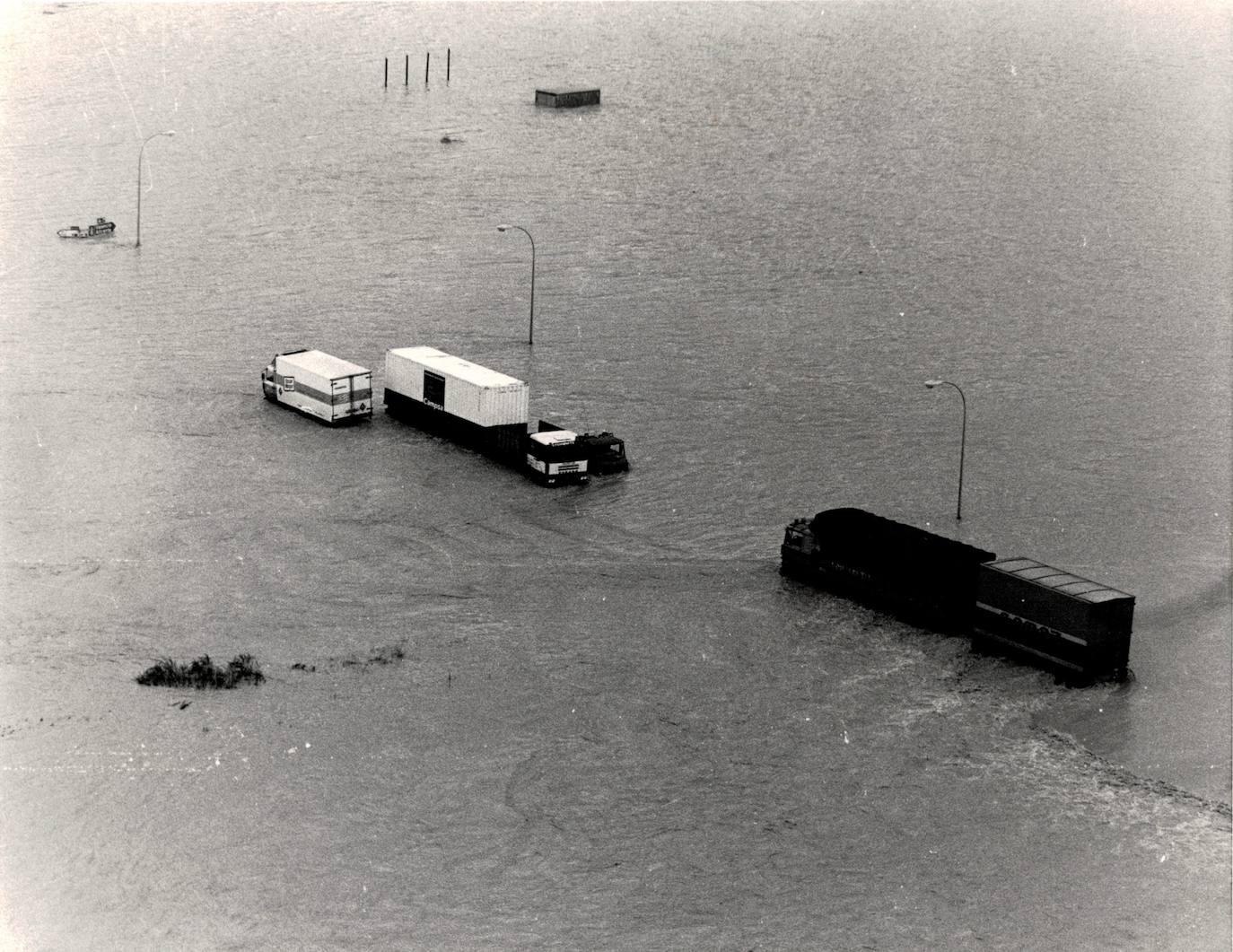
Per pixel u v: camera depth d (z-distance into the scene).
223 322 123.31
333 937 49.72
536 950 49.38
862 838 55.94
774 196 180.50
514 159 196.25
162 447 95.19
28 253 143.25
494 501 88.19
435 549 81.19
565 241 155.62
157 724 62.25
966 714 64.69
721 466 95.12
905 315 132.88
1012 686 67.12
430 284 137.62
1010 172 196.25
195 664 66.62
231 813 56.38
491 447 94.75
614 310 131.50
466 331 123.25
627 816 57.22
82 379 108.00
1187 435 103.44
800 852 55.09
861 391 111.25
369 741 61.69
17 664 67.00
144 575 76.75
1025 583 68.25
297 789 58.12
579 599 75.56
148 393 105.44
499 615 73.62
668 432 100.94
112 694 64.69
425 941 49.72
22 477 89.31
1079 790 58.97
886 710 65.12
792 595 76.69
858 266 149.50
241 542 81.19
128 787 57.62
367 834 55.50
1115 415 107.31
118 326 121.31
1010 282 145.00
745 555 81.69
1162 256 155.88
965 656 70.12
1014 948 49.75
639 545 82.62
